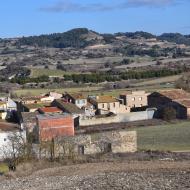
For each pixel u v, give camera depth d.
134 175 59.62
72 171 68.44
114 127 129.62
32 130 107.19
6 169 72.44
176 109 145.38
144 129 125.19
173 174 59.22
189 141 105.69
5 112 158.25
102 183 54.97
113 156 82.81
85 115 145.12
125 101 171.12
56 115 108.50
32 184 59.56
